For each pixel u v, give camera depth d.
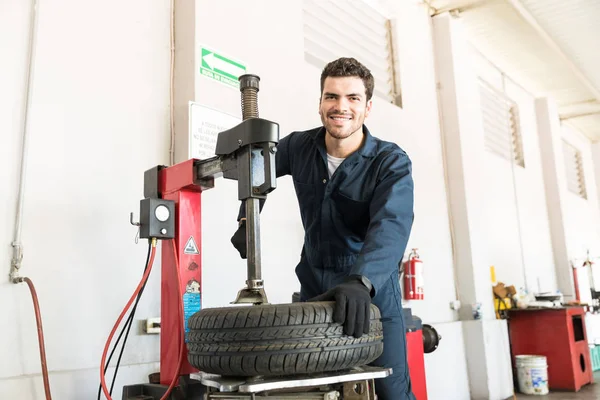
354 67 1.59
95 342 1.98
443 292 4.19
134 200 2.19
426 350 2.72
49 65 1.98
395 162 1.56
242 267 2.51
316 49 3.37
